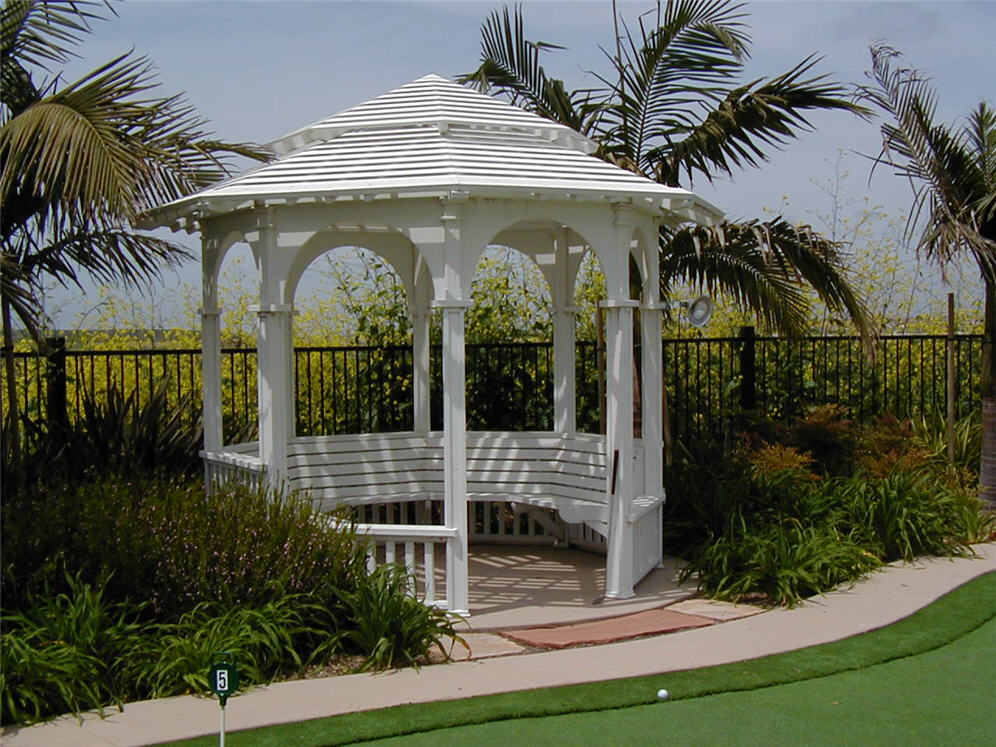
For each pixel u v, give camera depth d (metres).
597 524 8.30
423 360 9.80
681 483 9.95
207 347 8.48
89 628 5.70
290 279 9.47
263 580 6.39
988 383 10.51
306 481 9.02
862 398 12.76
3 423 9.28
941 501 9.60
